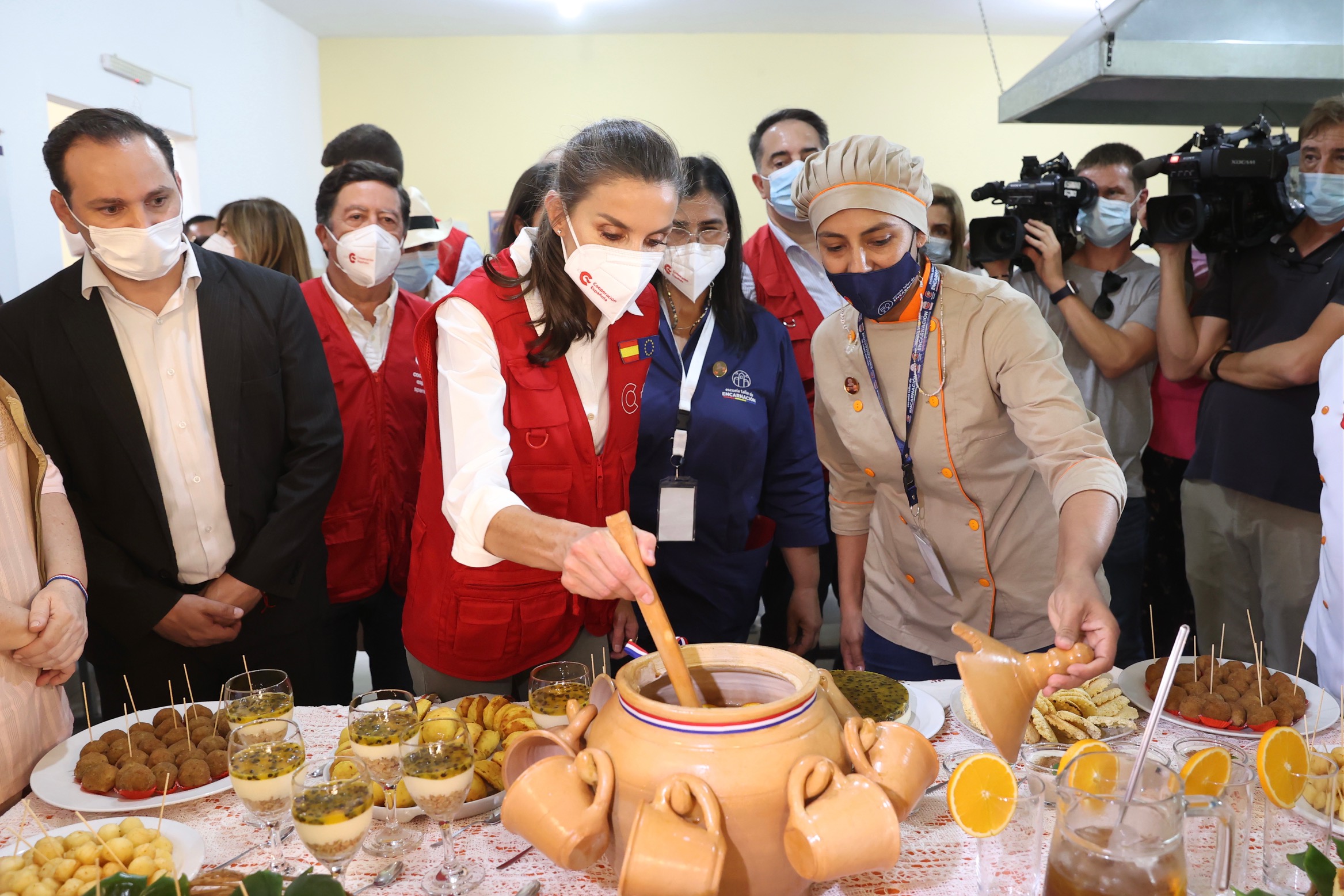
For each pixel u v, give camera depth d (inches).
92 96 167.9
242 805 44.8
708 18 257.0
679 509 73.2
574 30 266.4
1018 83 121.0
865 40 273.1
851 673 56.4
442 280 150.6
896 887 39.0
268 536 72.9
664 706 35.6
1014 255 104.6
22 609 50.3
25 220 150.5
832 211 58.2
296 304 76.4
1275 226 91.7
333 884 31.8
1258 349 93.4
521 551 44.9
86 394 68.4
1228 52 98.8
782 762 34.4
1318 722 49.8
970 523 65.9
